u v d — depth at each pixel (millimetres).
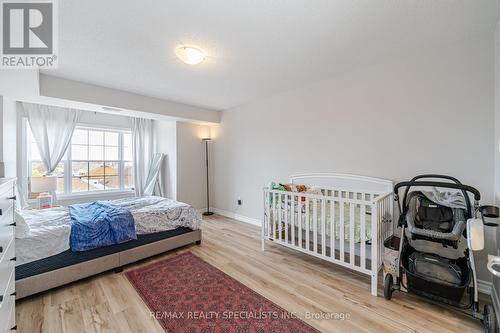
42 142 3660
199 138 4953
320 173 3107
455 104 2123
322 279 2252
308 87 3234
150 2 1517
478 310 1627
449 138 2160
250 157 4180
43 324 1619
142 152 4871
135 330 1576
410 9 1617
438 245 1924
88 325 1617
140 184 4828
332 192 2846
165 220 2799
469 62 2045
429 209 1865
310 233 2658
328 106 3018
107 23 1741
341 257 2229
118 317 1701
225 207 4758
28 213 2475
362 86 2693
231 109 4531
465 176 2086
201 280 2217
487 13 1669
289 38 1994
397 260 1952
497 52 1823
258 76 2891
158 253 2707
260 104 3945
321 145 3109
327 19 1726
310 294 1997
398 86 2436
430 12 1654
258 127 4004
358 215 2504
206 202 5082
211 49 2182
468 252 1687
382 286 2119
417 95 2324
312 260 2676
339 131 2918
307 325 1622
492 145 1954
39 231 1971
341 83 2877
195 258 2711
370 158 2658
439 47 2186
